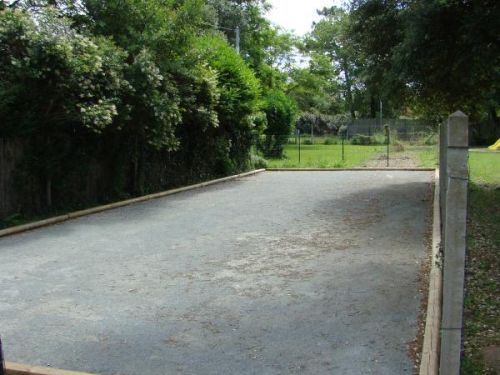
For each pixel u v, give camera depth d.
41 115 11.00
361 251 7.82
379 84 15.70
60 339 4.80
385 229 9.35
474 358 4.19
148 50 13.51
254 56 36.59
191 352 4.46
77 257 7.84
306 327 4.95
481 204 11.50
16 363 4.24
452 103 15.63
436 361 4.04
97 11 14.00
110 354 4.46
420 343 4.52
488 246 7.80
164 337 4.80
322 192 14.68
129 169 14.42
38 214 11.35
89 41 11.04
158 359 4.35
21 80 10.25
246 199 13.70
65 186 12.12
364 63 15.79
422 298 5.66
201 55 15.81
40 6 12.83
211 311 5.45
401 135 41.78
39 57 10.10
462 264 3.35
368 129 46.06
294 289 6.11
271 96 29.14
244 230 9.65
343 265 7.07
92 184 13.16
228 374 4.05
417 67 12.29
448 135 3.36
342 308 5.43
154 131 13.29
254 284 6.35
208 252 8.01
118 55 12.12
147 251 8.14
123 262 7.51
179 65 14.83
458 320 3.38
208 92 16.05
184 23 15.05
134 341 4.72
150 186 15.20
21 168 10.97
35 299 5.94
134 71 12.60
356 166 23.00
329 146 40.19
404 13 12.58
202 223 10.44
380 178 18.17
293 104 30.14
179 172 16.80
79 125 11.97
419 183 16.30
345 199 13.20
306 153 32.19
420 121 40.16
